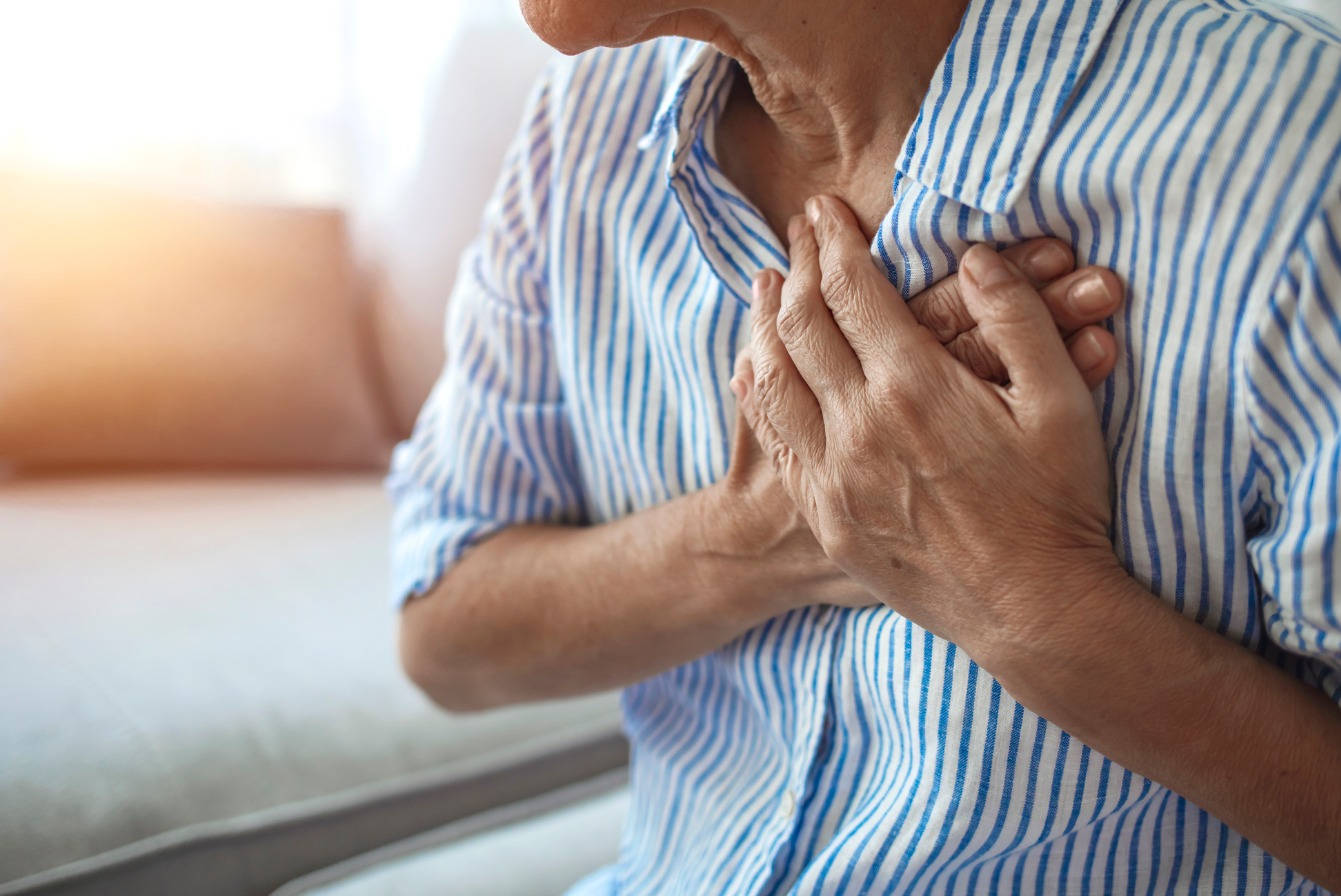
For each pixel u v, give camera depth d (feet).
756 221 1.81
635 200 2.07
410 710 3.74
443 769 3.59
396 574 2.54
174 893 3.07
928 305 1.61
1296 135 1.30
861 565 1.65
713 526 1.95
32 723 3.30
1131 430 1.51
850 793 1.94
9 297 5.19
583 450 2.32
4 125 6.22
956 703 1.66
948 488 1.53
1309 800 1.50
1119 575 1.51
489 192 5.91
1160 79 1.41
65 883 2.91
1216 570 1.53
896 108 1.66
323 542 4.88
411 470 2.62
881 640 1.77
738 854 2.12
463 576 2.38
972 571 1.54
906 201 1.59
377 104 7.00
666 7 1.51
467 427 2.43
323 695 3.70
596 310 2.14
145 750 3.30
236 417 5.56
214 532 4.90
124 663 3.68
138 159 6.60
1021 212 1.50
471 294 2.44
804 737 1.96
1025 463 1.49
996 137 1.49
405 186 6.22
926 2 1.59
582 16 1.48
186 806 3.20
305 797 3.36
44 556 4.46
